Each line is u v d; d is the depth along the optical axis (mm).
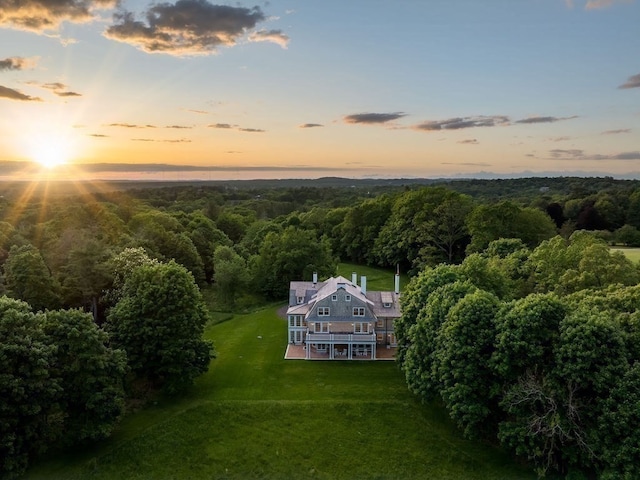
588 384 32625
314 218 126375
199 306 49188
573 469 32219
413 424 40531
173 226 100562
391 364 52406
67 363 36688
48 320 37750
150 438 38062
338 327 56250
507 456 36469
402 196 106125
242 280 78750
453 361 37094
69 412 36250
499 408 36625
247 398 44156
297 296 61625
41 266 57219
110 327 45156
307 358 53875
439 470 35750
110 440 37688
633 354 33562
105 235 84250
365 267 106562
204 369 45688
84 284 59375
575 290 49031
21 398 32656
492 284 50719
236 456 37250
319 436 39281
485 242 80438
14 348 32875
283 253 81562
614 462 29781
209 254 95812
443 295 44219
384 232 101250
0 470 31938
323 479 35250
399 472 35781
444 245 93875
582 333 32812
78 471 34656
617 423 30141
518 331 34906
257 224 116938
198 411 41594
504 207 84562
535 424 32625
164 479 34969
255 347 58125
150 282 46750
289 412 41812
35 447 35188
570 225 104188
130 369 41594
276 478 35375
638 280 49406
